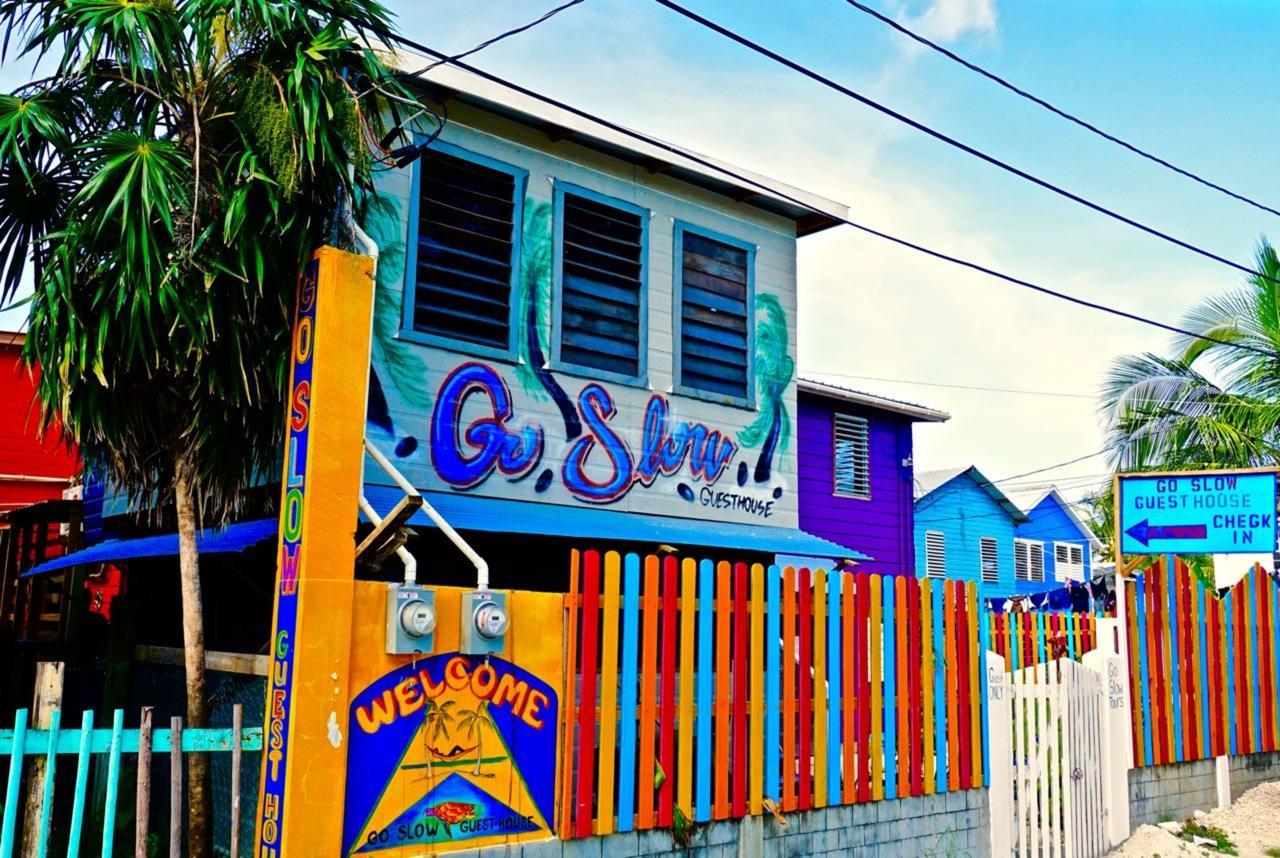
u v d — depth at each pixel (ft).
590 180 32.32
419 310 28.43
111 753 17.33
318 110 19.48
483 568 20.20
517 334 30.09
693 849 22.43
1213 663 36.42
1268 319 53.98
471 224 29.81
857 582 26.25
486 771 19.88
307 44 20.25
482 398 29.12
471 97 29.07
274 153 19.38
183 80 20.66
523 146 30.99
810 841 24.39
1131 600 33.78
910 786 26.45
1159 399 54.60
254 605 29.25
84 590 39.27
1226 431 51.06
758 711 23.91
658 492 32.65
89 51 19.33
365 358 19.35
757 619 24.17
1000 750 27.84
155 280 18.88
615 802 21.56
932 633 27.63
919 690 27.07
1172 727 34.19
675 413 33.42
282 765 17.67
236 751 18.19
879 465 60.59
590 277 32.12
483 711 19.94
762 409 35.83
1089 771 30.14
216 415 20.95
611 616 21.67
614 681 21.61
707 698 23.06
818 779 24.71
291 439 19.24
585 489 30.89
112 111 21.24
